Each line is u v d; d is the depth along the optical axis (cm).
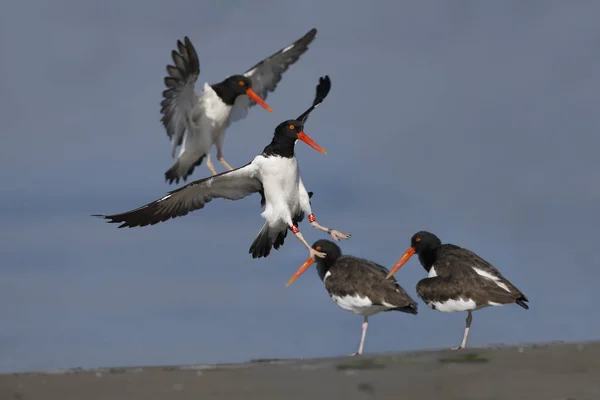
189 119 1984
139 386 1044
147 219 1516
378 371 1088
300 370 1115
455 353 1216
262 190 1561
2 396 1007
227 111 2075
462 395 950
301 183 1566
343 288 1453
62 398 991
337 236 1542
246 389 1005
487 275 1454
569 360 1116
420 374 1058
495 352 1205
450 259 1501
